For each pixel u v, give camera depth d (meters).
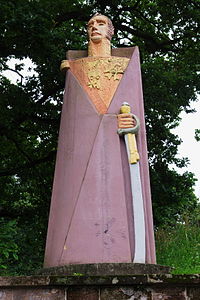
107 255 5.23
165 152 13.94
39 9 10.02
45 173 13.99
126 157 5.79
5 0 9.66
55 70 11.47
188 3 13.20
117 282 4.52
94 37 6.62
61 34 10.59
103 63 6.33
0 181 14.21
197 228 12.45
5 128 12.26
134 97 6.17
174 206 14.12
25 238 11.30
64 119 6.22
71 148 5.89
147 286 4.55
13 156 14.47
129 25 14.53
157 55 14.62
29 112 12.14
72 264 5.18
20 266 10.61
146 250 5.45
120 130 5.84
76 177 5.66
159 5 13.69
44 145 14.14
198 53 13.67
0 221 10.10
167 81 12.59
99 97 6.10
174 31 13.91
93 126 5.87
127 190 5.64
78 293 4.56
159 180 13.51
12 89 11.95
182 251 10.86
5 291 4.58
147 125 13.30
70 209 5.52
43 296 4.56
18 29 9.85
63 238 5.41
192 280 4.50
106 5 13.50
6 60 12.34
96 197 5.49
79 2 13.11
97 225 5.36
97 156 5.70
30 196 14.53
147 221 5.67
